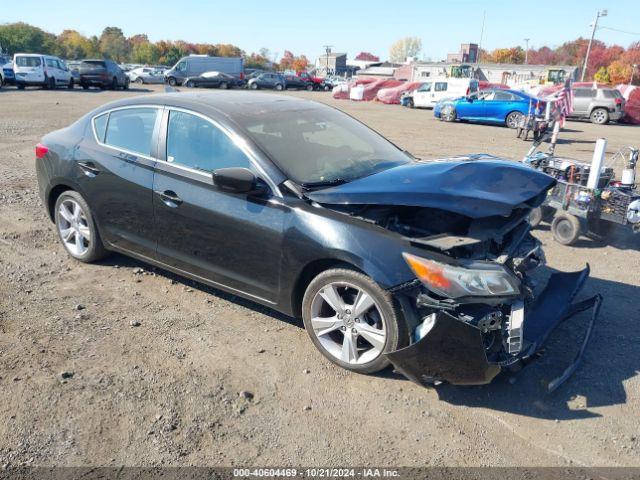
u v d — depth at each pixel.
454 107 21.08
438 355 3.02
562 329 4.08
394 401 3.24
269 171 3.67
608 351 3.80
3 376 3.35
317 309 3.57
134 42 137.25
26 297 4.39
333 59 115.31
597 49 90.50
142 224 4.37
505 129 19.31
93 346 3.72
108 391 3.24
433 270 3.01
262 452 2.81
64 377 3.36
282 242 3.55
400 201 3.12
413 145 13.98
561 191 6.12
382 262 3.16
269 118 4.13
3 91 27.02
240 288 3.93
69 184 4.83
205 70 44.44
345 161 4.02
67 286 4.62
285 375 3.46
